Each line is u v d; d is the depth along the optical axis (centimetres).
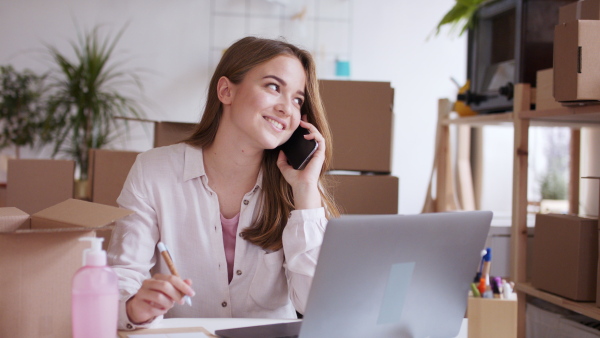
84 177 368
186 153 142
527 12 205
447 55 481
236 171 141
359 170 206
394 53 475
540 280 178
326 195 156
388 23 474
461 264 105
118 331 110
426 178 480
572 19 166
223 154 140
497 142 443
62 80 422
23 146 405
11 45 417
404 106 477
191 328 113
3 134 390
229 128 138
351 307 95
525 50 205
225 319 122
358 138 205
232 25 450
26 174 210
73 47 419
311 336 93
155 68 439
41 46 421
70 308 98
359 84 205
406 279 99
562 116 175
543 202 323
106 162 207
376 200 204
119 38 433
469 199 329
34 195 211
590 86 149
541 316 185
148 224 137
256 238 138
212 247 140
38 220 99
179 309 141
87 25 428
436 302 105
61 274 98
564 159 455
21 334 94
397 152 477
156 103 440
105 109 378
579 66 148
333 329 95
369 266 94
